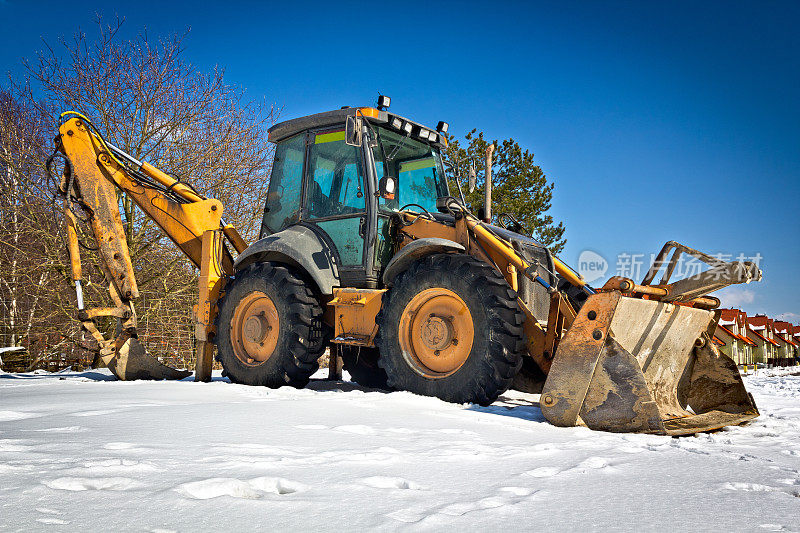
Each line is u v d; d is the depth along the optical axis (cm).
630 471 238
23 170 1314
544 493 197
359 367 671
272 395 461
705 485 217
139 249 1302
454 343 485
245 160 1465
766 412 487
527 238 532
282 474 206
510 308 458
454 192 668
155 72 1363
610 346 364
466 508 177
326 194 601
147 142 1377
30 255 1317
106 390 497
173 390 491
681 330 435
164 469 207
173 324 1295
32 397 439
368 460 234
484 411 421
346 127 546
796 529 167
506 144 2088
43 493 175
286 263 605
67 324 1295
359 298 543
